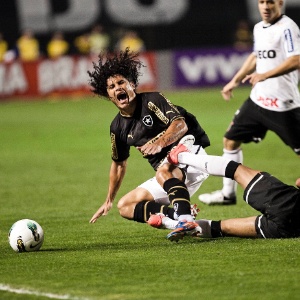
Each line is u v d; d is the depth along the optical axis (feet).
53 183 137.80
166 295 61.77
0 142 203.92
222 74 346.74
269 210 79.25
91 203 116.78
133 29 370.53
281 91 106.73
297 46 103.09
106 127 230.48
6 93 316.19
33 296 62.90
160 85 335.47
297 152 111.24
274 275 66.69
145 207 85.76
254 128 110.32
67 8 363.15
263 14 106.01
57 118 257.34
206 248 79.10
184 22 376.27
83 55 353.92
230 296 60.95
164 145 81.20
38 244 81.66
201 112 256.93
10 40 359.25
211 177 139.64
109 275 68.95
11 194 127.34
